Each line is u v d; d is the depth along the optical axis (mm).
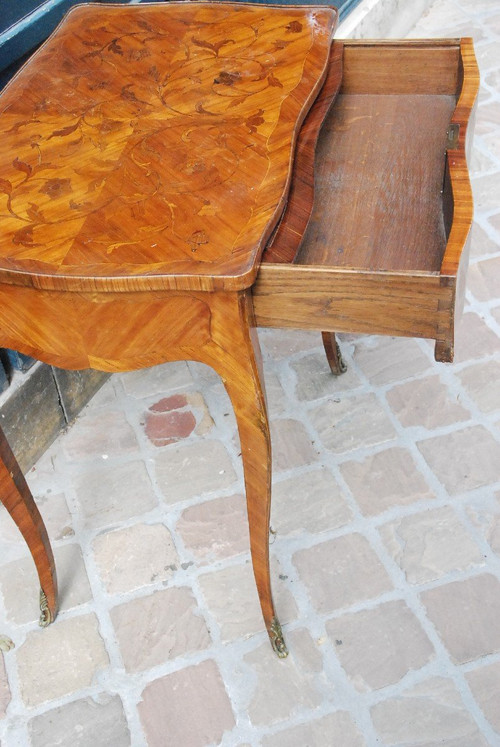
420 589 1941
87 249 1354
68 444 2307
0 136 1615
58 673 1852
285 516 2100
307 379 2426
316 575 1981
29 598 1986
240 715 1761
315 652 1848
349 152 1735
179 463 2240
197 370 2484
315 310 1351
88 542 2082
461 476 2156
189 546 2061
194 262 1307
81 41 1841
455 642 1845
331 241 1557
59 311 1391
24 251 1359
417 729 1717
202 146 1545
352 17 3346
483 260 2721
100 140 1583
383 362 2457
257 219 1377
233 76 1712
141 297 1338
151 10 1916
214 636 1890
